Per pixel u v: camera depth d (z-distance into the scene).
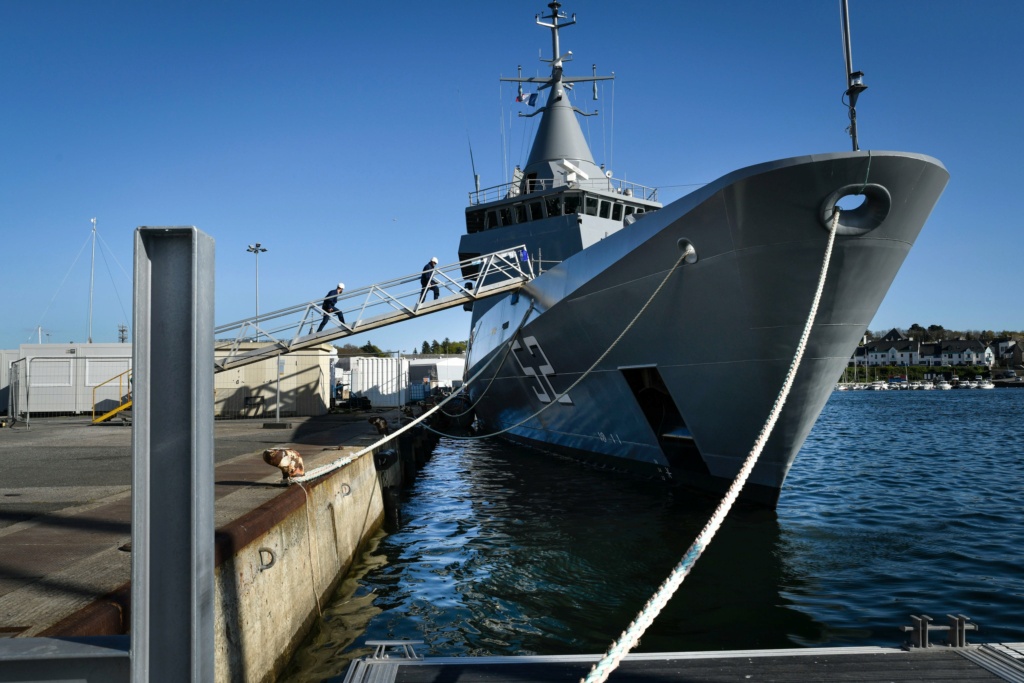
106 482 7.93
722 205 7.69
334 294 16.75
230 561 4.59
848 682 3.59
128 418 21.12
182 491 2.27
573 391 13.27
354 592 7.49
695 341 9.27
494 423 23.20
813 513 11.02
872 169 6.89
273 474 8.14
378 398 34.06
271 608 5.33
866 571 7.52
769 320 8.18
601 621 6.22
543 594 7.06
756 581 7.20
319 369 22.20
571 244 16.19
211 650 2.38
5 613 3.40
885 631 5.75
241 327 15.69
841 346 8.35
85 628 3.21
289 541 6.07
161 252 2.33
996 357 136.38
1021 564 7.79
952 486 14.23
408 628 6.27
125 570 4.20
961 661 3.86
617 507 10.89
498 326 17.02
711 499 10.82
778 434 9.15
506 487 13.62
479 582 7.60
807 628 5.86
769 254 7.71
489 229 18.53
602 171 19.83
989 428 32.12
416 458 17.80
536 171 19.22
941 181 7.43
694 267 8.61
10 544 4.90
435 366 55.69
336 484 8.19
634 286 9.73
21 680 2.28
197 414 2.30
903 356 138.62
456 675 3.79
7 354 23.14
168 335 2.31
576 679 3.71
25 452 11.47
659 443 11.48
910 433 29.59
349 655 5.69
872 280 7.89
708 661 3.91
